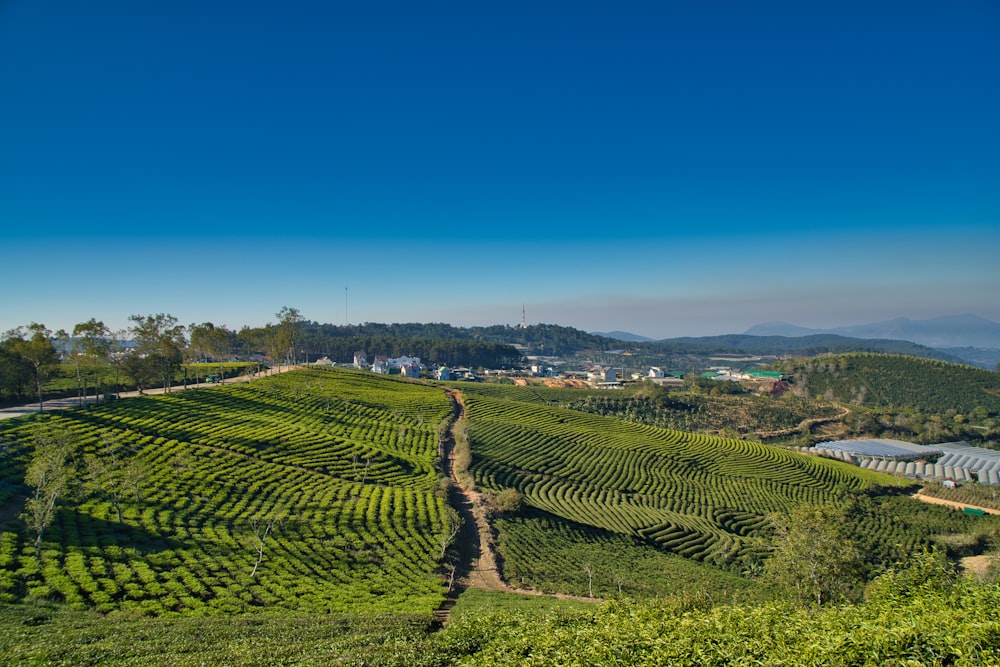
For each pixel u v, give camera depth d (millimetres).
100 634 28781
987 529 88500
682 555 70562
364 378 158000
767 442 170250
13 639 26938
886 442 165875
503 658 18266
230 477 65062
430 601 44562
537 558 61719
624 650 16609
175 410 87625
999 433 177125
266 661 22453
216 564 45438
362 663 20328
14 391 89938
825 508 39062
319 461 77500
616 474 102125
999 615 15430
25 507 47688
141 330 103500
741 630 17297
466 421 120125
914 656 13766
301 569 47812
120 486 55125
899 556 76500
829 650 14469
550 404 185375
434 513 66625
